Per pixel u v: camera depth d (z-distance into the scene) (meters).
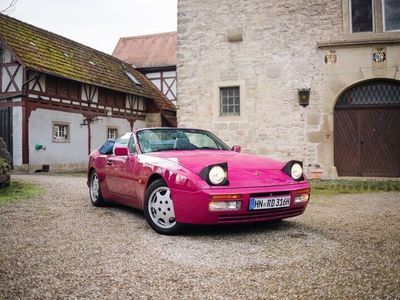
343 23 11.56
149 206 4.42
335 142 11.85
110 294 2.60
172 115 28.67
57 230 4.52
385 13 11.47
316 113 11.74
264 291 2.61
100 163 6.05
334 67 11.60
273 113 12.08
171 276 2.93
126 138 5.72
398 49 11.18
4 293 2.62
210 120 12.62
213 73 12.62
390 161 11.47
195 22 12.80
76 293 2.62
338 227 4.63
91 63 22.86
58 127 19.08
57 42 21.67
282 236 4.14
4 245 3.86
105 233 4.35
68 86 19.61
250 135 12.26
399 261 3.24
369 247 3.70
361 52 11.41
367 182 10.16
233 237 4.11
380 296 2.51
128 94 24.67
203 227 4.59
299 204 4.28
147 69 31.09
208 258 3.36
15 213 5.67
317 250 3.59
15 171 16.77
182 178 3.98
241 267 3.11
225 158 4.55
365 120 11.65
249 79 12.27
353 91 11.77
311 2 11.80
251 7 12.28
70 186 9.59
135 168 4.88
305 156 11.79
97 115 21.64
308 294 2.55
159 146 5.18
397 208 6.13
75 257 3.44
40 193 7.98
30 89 17.20
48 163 18.17
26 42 18.38
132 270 3.07
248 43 12.29
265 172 4.29
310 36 11.80
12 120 17.06
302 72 11.84
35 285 2.77
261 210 3.98
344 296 2.51
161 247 3.73
